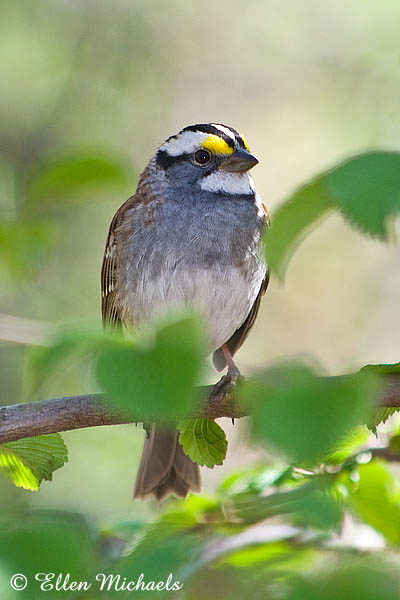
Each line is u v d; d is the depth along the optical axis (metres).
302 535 5.01
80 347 2.57
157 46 16.42
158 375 2.48
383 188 2.62
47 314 13.38
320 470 5.24
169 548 3.88
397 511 5.36
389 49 16.22
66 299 13.58
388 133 16.03
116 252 7.83
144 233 7.61
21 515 2.83
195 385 2.49
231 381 4.88
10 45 15.18
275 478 5.56
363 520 5.41
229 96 17.12
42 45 15.37
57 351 2.56
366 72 16.45
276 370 2.67
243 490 5.61
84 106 15.55
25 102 15.15
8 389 12.49
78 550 2.62
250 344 16.77
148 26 16.33
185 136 7.77
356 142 16.33
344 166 2.70
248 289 7.62
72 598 3.61
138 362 2.50
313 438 2.48
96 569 3.70
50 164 6.22
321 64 16.84
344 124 16.55
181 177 7.70
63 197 6.52
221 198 7.62
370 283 17.00
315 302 17.00
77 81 15.57
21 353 12.63
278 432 2.50
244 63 17.08
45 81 15.33
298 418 2.52
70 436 12.48
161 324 2.58
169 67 16.64
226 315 7.61
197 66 16.97
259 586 3.77
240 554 4.97
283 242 2.78
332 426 2.50
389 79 16.22
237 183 7.69
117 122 15.79
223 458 5.20
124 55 16.05
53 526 2.68
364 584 2.78
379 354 16.38
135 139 15.96
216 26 16.94
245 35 16.98
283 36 16.97
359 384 2.60
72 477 12.27
